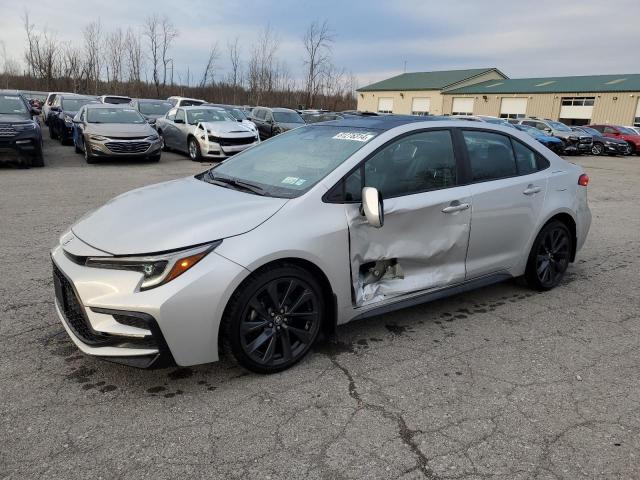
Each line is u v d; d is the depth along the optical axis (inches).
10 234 248.7
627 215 362.0
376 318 164.7
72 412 110.1
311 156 149.5
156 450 99.0
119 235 120.0
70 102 745.6
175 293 110.0
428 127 156.9
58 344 139.3
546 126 1067.9
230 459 97.0
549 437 105.8
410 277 150.8
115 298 110.5
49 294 173.2
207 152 575.5
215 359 118.4
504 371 132.6
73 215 293.3
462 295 187.5
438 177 154.6
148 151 544.1
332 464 96.2
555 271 194.1
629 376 131.6
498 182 167.9
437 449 101.2
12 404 112.1
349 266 134.9
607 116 1485.0
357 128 157.9
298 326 131.8
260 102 1695.4
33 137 475.5
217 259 114.6
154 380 123.5
